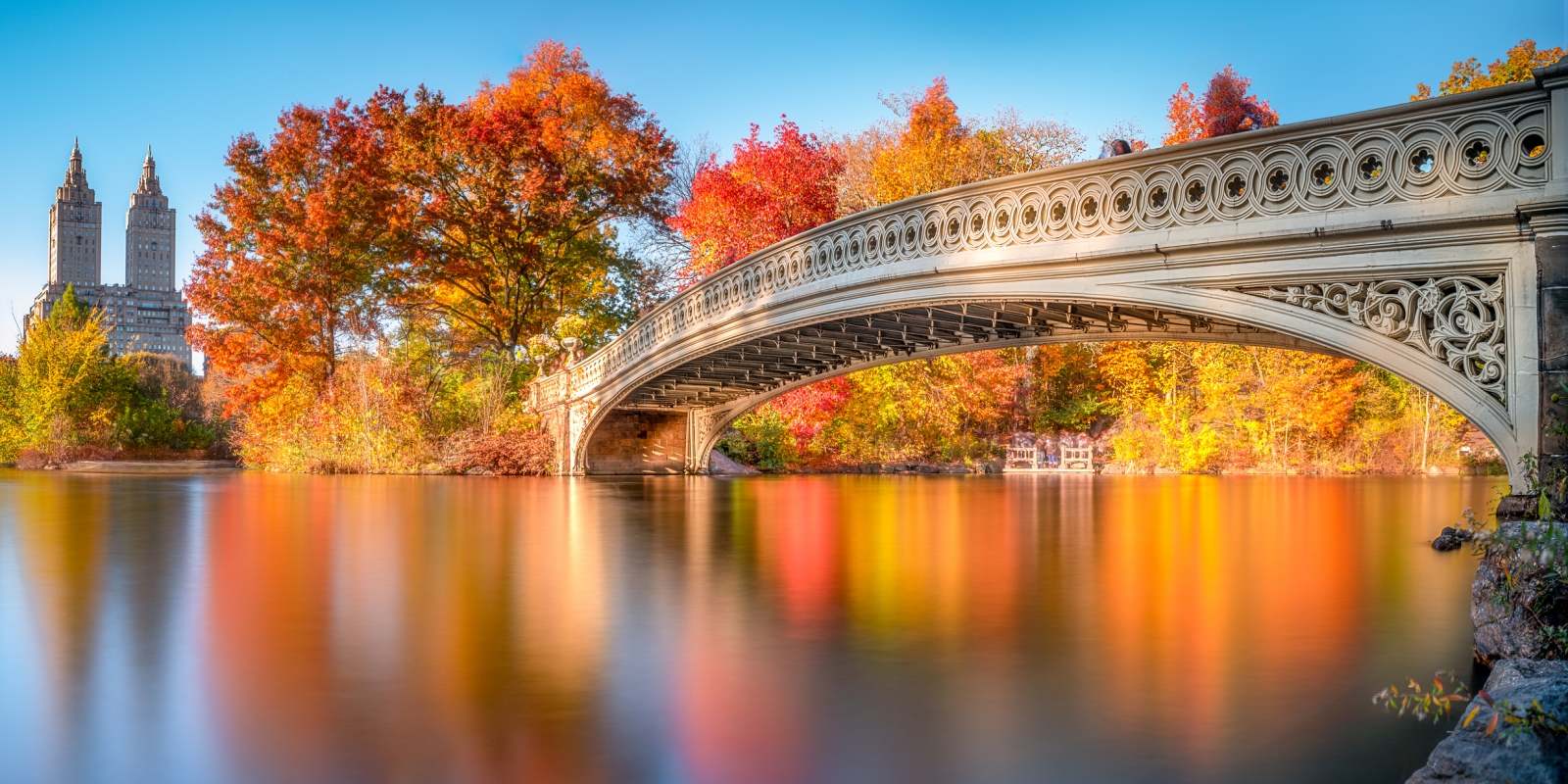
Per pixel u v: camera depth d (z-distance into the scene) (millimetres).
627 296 43938
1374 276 8992
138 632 5422
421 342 35062
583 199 37656
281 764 3227
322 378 36375
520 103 38656
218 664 4652
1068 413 43281
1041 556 9539
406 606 6383
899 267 14938
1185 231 10594
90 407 45875
